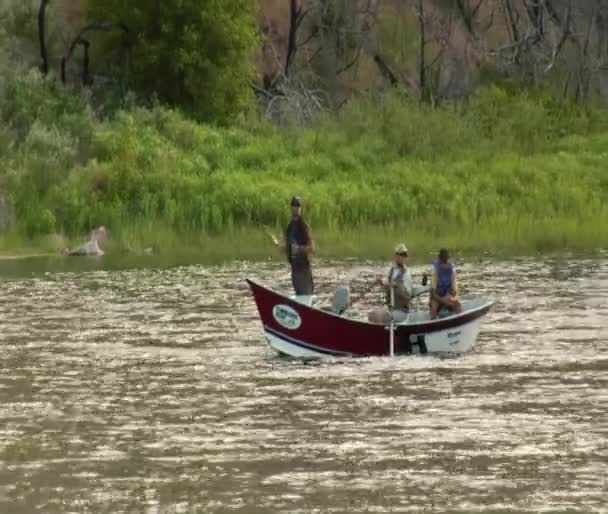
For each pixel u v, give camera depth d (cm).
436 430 6812
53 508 5622
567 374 8256
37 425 7069
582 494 5712
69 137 18225
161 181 17125
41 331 10138
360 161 18912
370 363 8800
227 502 5678
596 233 16212
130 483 5966
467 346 9181
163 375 8412
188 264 14700
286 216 16688
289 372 8500
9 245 16112
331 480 5962
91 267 14488
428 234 16262
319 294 11988
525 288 12300
